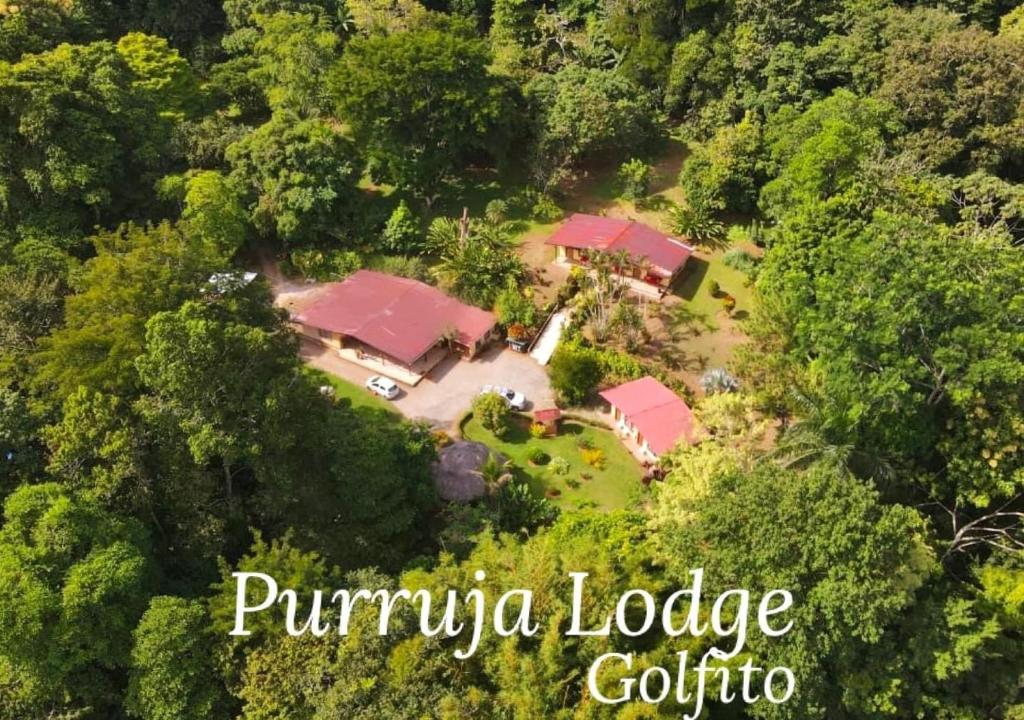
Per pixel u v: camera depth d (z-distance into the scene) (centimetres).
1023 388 3725
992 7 7338
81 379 3606
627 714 2559
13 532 3069
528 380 5591
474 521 4147
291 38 7469
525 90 7325
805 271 5050
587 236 6462
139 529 3328
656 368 5562
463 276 6169
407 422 4888
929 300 3772
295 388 3753
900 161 6006
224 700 3045
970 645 3027
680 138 7988
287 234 6256
